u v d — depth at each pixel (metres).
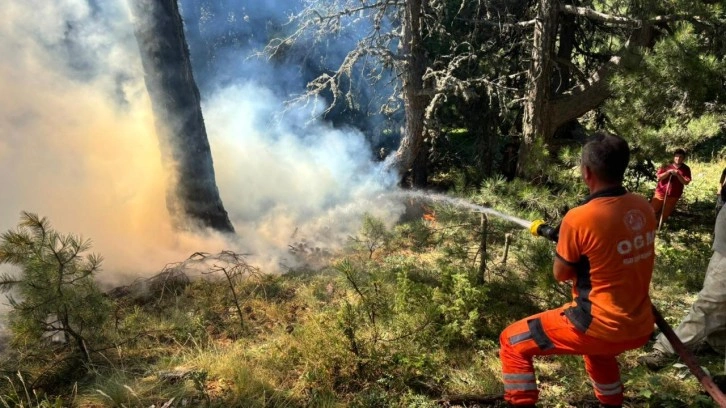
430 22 9.29
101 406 3.39
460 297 4.31
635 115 6.76
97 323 3.76
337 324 3.92
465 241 5.39
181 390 3.48
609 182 2.41
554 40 7.84
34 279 3.33
